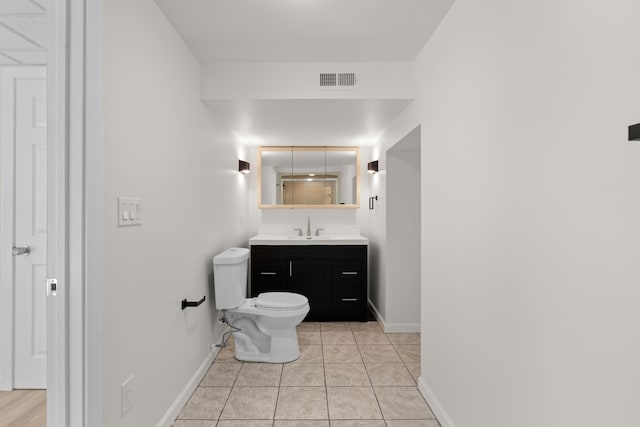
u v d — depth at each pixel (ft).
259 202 14.71
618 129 2.80
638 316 2.63
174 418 6.61
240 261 9.46
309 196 14.79
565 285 3.39
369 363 9.21
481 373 5.05
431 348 7.18
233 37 7.23
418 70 8.16
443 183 6.52
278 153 14.75
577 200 3.23
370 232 14.44
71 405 4.18
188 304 7.21
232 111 9.45
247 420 6.65
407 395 7.59
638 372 2.64
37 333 7.70
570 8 3.30
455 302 5.96
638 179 2.63
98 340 4.26
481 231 5.05
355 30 7.00
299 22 6.69
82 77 4.25
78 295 4.17
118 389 4.74
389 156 11.71
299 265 12.57
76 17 4.25
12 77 7.61
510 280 4.31
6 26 6.15
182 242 7.19
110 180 4.55
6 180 7.59
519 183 4.13
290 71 8.47
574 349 3.27
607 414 2.91
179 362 7.01
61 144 4.22
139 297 5.35
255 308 9.39
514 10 4.20
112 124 4.59
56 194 4.21
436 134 6.93
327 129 11.62
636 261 2.65
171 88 6.66
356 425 6.51
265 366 9.05
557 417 3.50
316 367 8.98
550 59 3.58
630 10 2.68
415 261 11.68
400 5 6.11
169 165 6.54
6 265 7.59
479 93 5.10
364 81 8.49
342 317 12.62
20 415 6.79
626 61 2.72
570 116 3.31
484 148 4.96
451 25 6.16
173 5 6.07
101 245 4.30
